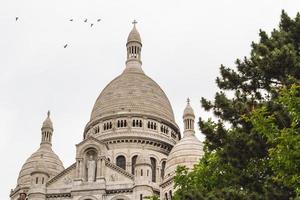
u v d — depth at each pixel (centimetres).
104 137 12319
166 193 10388
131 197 9762
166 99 13588
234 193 3438
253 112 3378
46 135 12194
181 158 10681
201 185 4169
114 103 12900
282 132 3077
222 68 4206
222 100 3978
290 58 3772
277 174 3162
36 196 9894
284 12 4194
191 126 11525
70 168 10169
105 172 10069
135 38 14575
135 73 13788
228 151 3662
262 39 4238
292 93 3188
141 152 12050
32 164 11819
